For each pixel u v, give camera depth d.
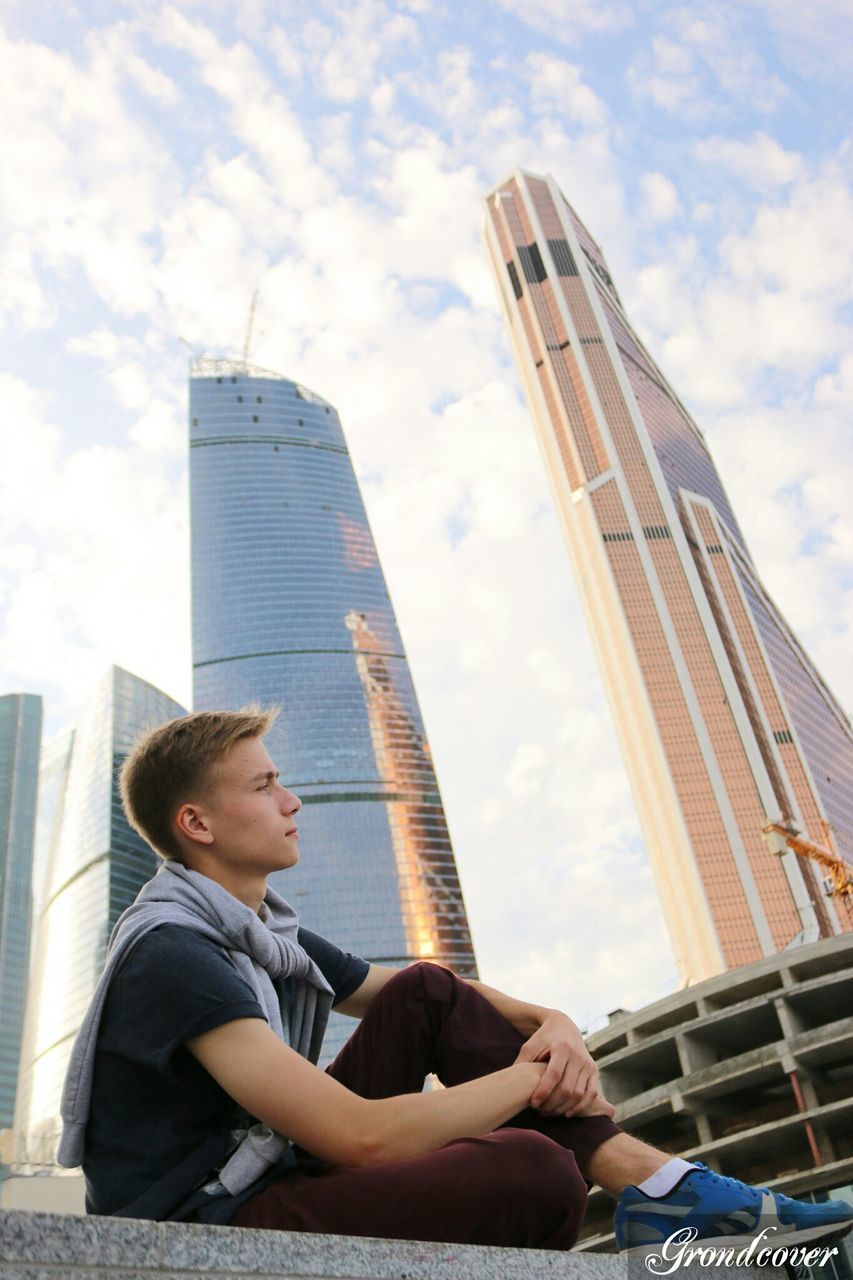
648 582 187.50
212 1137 2.41
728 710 175.25
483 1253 1.99
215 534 184.00
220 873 2.99
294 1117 2.30
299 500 190.12
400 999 3.04
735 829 163.12
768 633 193.75
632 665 180.38
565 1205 2.34
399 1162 2.30
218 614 175.25
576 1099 2.65
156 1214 2.25
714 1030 51.62
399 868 157.88
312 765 162.88
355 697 170.25
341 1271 1.81
